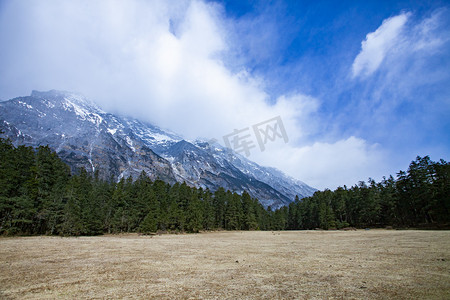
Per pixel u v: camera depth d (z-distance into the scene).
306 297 9.85
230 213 106.81
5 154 50.91
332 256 21.50
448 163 65.75
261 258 21.03
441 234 41.16
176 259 20.55
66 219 54.41
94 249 27.48
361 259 19.17
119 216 73.75
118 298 9.93
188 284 12.13
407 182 75.62
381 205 89.62
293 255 22.73
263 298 9.81
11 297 10.07
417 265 15.73
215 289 11.21
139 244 35.09
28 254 22.53
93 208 66.94
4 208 46.81
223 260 20.00
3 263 17.83
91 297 10.06
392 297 9.52
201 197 108.62
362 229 84.12
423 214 74.50
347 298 9.59
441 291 10.05
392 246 27.14
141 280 12.98
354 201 98.81
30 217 51.25
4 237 44.69
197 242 40.00
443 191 63.56
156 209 80.31
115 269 15.96
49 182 58.34
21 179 51.56
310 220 118.88
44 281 12.69
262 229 128.38
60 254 22.97
